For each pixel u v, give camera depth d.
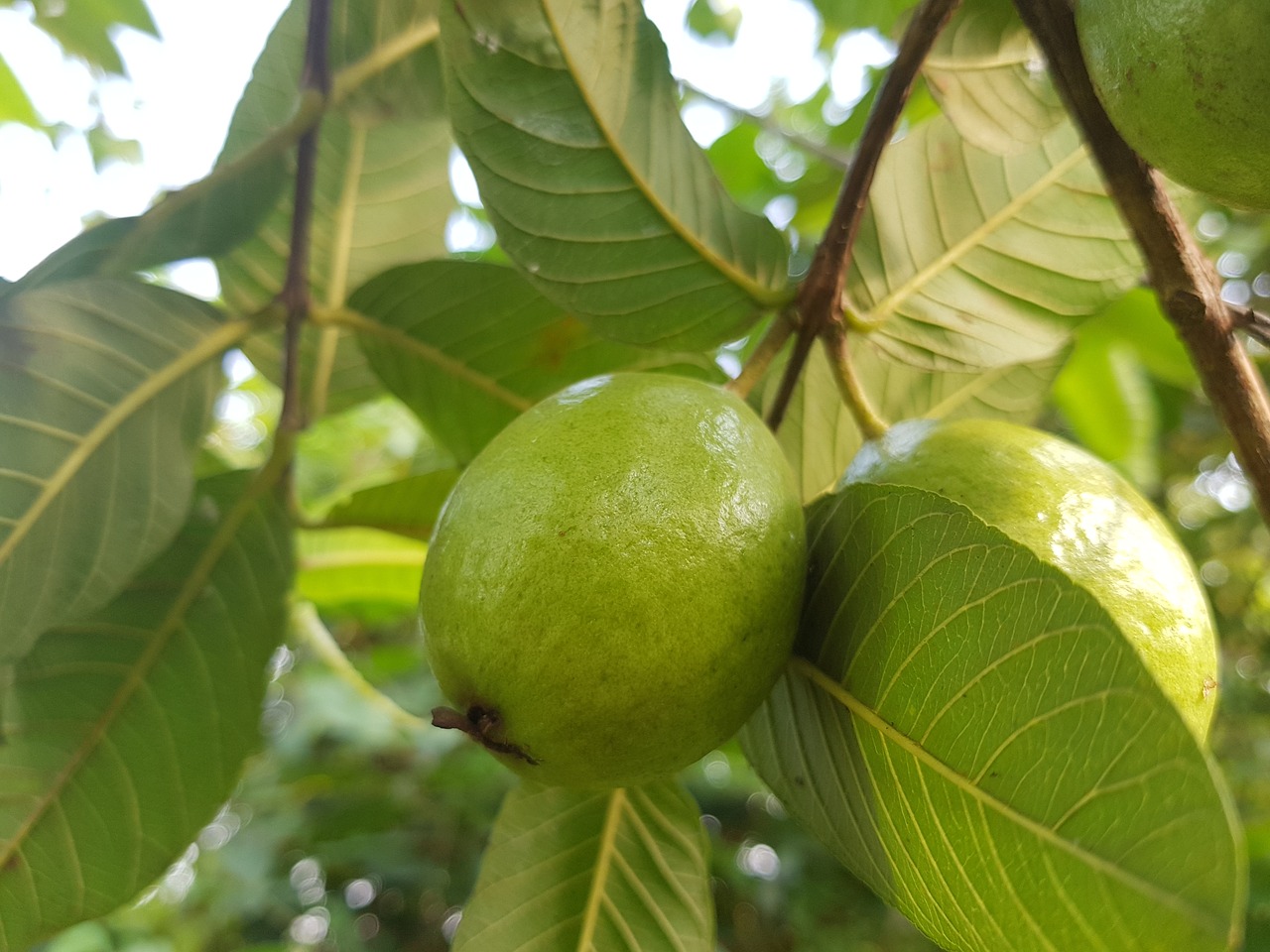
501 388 0.23
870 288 0.19
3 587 0.18
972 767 0.12
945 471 0.15
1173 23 0.12
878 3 0.31
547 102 0.17
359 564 0.31
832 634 0.15
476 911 0.19
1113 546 0.14
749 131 0.42
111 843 0.21
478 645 0.13
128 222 0.19
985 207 0.20
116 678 0.21
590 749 0.13
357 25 0.22
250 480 0.23
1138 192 0.14
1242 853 0.09
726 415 0.15
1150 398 0.43
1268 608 0.87
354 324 0.22
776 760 0.17
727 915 0.74
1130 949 0.10
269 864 0.63
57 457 0.18
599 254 0.17
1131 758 0.10
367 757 0.69
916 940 0.68
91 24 0.37
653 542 0.13
